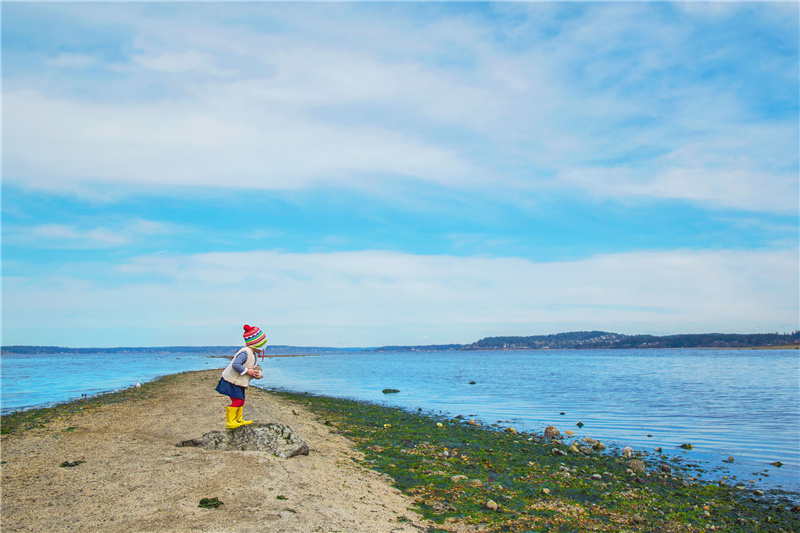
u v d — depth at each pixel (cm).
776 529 887
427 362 12394
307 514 727
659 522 905
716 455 1527
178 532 621
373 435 1697
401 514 830
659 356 15988
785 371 6328
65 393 3234
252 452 1066
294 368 8762
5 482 827
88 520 654
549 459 1415
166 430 1428
